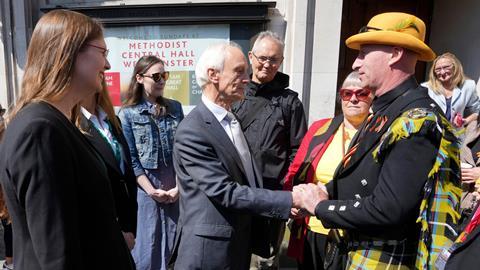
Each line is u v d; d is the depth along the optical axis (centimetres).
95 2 409
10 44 417
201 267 153
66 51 104
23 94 105
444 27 487
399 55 129
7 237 271
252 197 149
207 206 155
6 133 99
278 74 244
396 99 131
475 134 249
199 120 157
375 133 134
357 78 187
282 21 391
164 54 408
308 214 156
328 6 381
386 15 135
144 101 264
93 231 107
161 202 260
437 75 366
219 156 155
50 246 92
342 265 156
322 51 389
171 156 265
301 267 199
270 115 232
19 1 408
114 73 415
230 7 387
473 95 367
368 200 126
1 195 189
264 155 228
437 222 118
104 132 196
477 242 112
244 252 165
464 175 229
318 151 195
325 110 400
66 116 109
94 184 107
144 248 259
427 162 117
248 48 397
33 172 92
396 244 133
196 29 399
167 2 398
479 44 421
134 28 405
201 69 161
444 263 117
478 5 423
